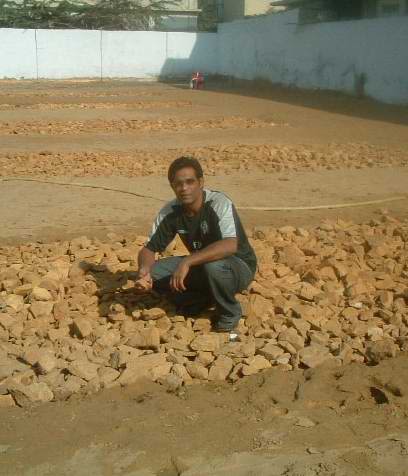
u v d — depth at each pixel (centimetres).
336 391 248
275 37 1895
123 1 2483
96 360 266
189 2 2658
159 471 203
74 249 403
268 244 415
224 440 217
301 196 566
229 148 803
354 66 1533
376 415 232
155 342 275
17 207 520
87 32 2255
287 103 1456
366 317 306
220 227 287
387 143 878
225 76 2283
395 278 360
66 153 761
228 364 264
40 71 2238
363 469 203
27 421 230
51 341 284
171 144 853
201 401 243
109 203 535
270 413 233
